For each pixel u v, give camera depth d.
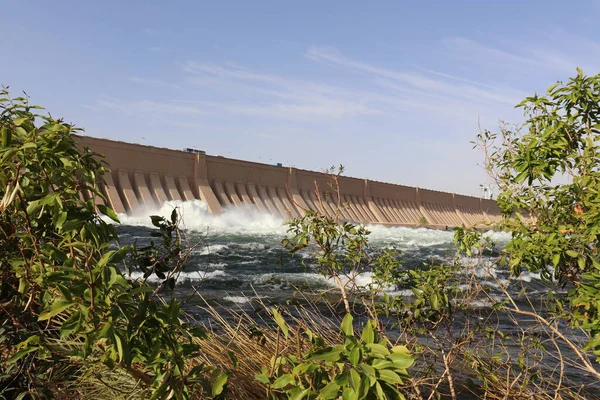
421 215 88.00
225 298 14.96
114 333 2.21
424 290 4.59
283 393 2.71
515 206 4.45
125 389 3.27
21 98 2.87
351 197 76.06
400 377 2.05
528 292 11.66
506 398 4.96
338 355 2.13
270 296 15.62
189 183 57.94
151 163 54.66
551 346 7.61
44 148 2.49
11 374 2.98
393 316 6.29
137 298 2.66
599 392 6.26
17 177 2.44
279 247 33.31
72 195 2.54
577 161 4.13
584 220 3.92
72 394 3.28
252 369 4.28
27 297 2.87
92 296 2.15
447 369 4.81
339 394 2.14
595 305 3.32
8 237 2.59
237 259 25.73
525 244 4.04
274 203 64.25
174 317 2.36
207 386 2.51
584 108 4.22
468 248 4.79
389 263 5.01
